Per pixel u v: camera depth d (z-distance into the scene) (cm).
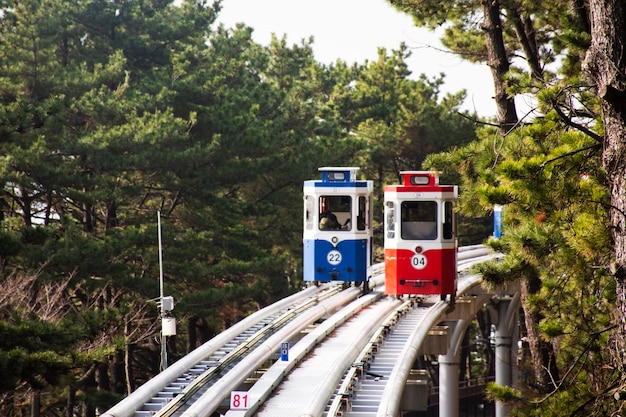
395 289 4672
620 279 2166
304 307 4928
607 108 2192
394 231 4681
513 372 7075
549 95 2505
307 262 5166
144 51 8725
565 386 3059
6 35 6725
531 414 2823
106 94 7350
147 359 8700
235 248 7750
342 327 4228
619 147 2156
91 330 3825
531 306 3088
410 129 10631
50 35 6994
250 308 9906
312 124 10062
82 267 5741
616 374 2488
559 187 2453
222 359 3672
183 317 7031
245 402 2706
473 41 5109
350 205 5106
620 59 2159
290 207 8906
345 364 3388
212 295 6938
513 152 2752
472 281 5756
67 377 3638
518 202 2542
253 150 8112
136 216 7625
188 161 7288
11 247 3838
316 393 2903
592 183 2422
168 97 7756
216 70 9169
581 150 2392
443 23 4709
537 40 4738
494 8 4200
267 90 9700
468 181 3303
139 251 6656
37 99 6856
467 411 9069
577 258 2592
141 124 6956
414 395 3650
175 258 7088
